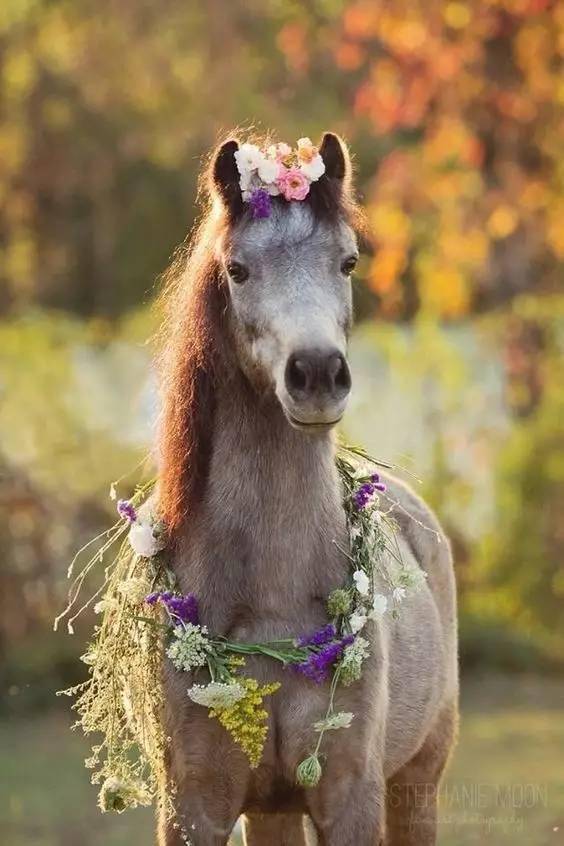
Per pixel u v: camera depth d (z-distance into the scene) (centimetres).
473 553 1714
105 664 649
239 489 613
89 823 1044
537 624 1695
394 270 1872
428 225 1952
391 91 1853
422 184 1884
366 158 2797
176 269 666
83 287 3325
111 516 1512
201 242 630
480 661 1609
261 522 611
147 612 630
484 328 1781
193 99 2923
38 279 3262
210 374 619
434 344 1747
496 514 1714
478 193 1900
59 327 1753
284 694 611
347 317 599
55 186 3198
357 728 614
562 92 1775
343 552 626
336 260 593
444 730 755
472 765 1161
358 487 650
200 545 617
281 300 578
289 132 2745
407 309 2494
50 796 1120
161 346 650
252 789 623
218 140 704
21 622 1505
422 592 723
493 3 1736
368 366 1762
